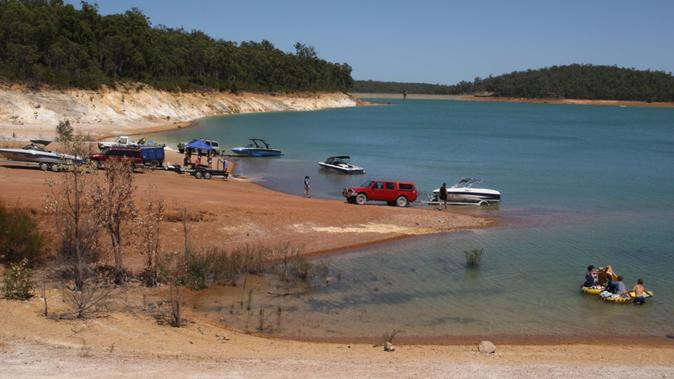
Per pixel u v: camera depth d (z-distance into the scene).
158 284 19.36
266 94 190.62
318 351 14.41
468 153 73.88
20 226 19.61
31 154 37.00
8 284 15.93
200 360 12.60
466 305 18.95
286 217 29.23
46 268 19.44
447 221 31.86
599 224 32.62
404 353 14.50
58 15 122.38
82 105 96.06
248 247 23.33
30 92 89.94
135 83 124.06
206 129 100.25
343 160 62.62
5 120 79.25
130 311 16.30
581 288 20.73
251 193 37.88
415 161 64.19
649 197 42.75
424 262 23.98
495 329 16.98
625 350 15.58
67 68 107.56
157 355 12.69
